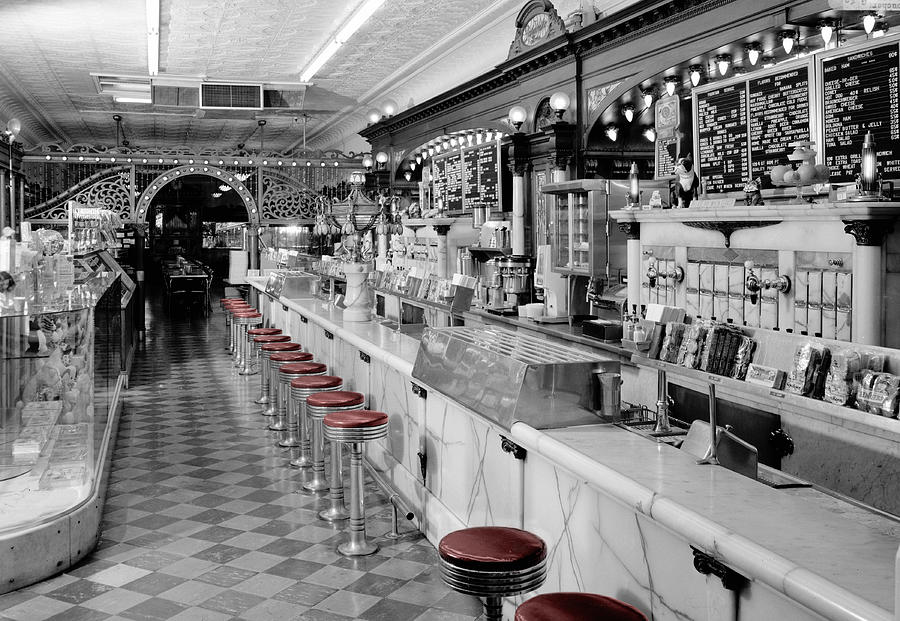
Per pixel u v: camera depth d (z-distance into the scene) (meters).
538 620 2.06
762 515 2.07
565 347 3.62
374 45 10.89
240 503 5.19
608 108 7.17
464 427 3.94
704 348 2.97
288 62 12.29
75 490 4.41
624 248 7.00
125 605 3.69
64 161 15.30
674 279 5.72
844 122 4.82
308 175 17.75
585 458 2.62
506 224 9.26
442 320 8.13
